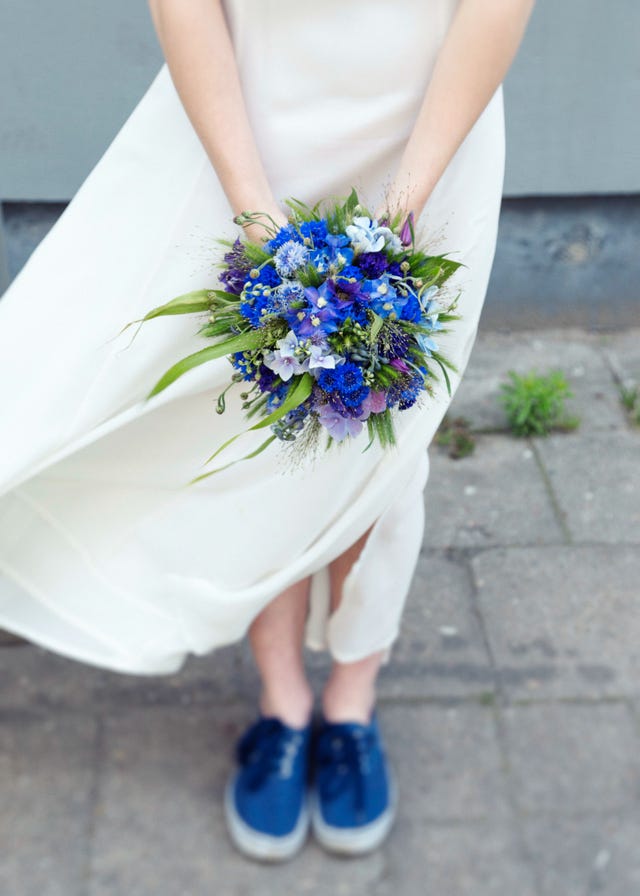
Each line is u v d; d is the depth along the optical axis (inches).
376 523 66.1
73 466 66.1
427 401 60.8
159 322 59.9
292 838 72.9
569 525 100.3
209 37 54.0
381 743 80.3
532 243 126.3
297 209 55.8
